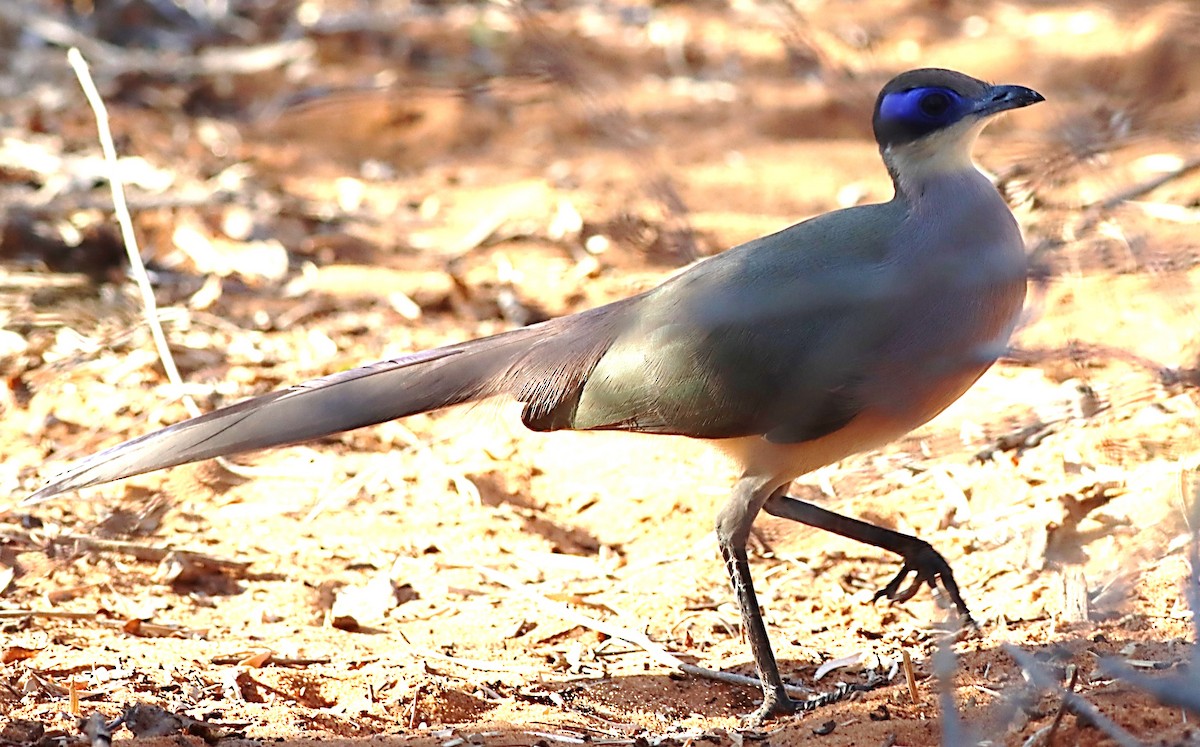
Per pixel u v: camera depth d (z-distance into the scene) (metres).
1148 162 15.48
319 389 9.66
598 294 16.16
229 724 8.61
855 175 20.06
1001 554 10.93
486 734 8.55
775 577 11.18
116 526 11.89
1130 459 11.42
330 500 12.45
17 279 15.87
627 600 10.95
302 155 20.98
